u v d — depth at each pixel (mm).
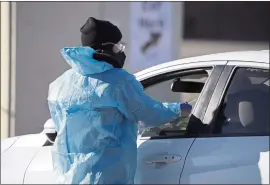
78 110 9758
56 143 9961
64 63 23812
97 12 24516
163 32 25547
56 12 23781
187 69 10734
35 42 23531
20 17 23312
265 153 8898
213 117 9797
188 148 9633
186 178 9367
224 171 9070
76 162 9695
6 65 23344
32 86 23500
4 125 23406
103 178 9539
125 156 9633
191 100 11000
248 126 9523
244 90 9797
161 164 9703
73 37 24016
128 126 9812
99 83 9664
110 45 10078
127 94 9656
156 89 13688
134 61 25266
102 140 9625
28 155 10992
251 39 39875
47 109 23594
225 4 38938
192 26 38594
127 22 25078
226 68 10062
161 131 10312
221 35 39094
